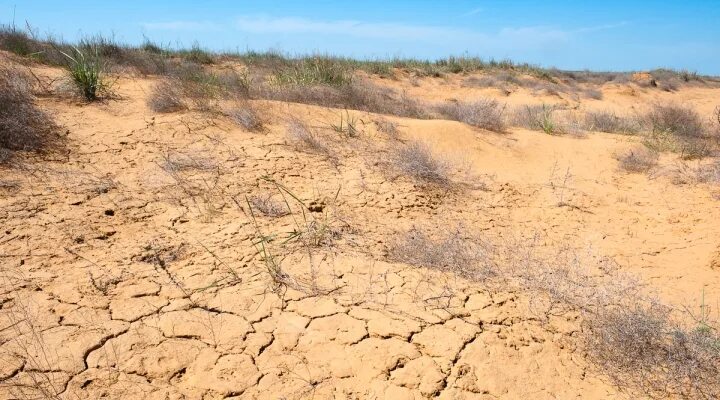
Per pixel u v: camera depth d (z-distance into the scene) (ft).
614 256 13.33
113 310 8.36
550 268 11.87
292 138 18.65
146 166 14.85
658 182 20.13
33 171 13.16
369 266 10.64
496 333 8.86
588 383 8.10
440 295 9.75
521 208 16.57
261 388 7.18
